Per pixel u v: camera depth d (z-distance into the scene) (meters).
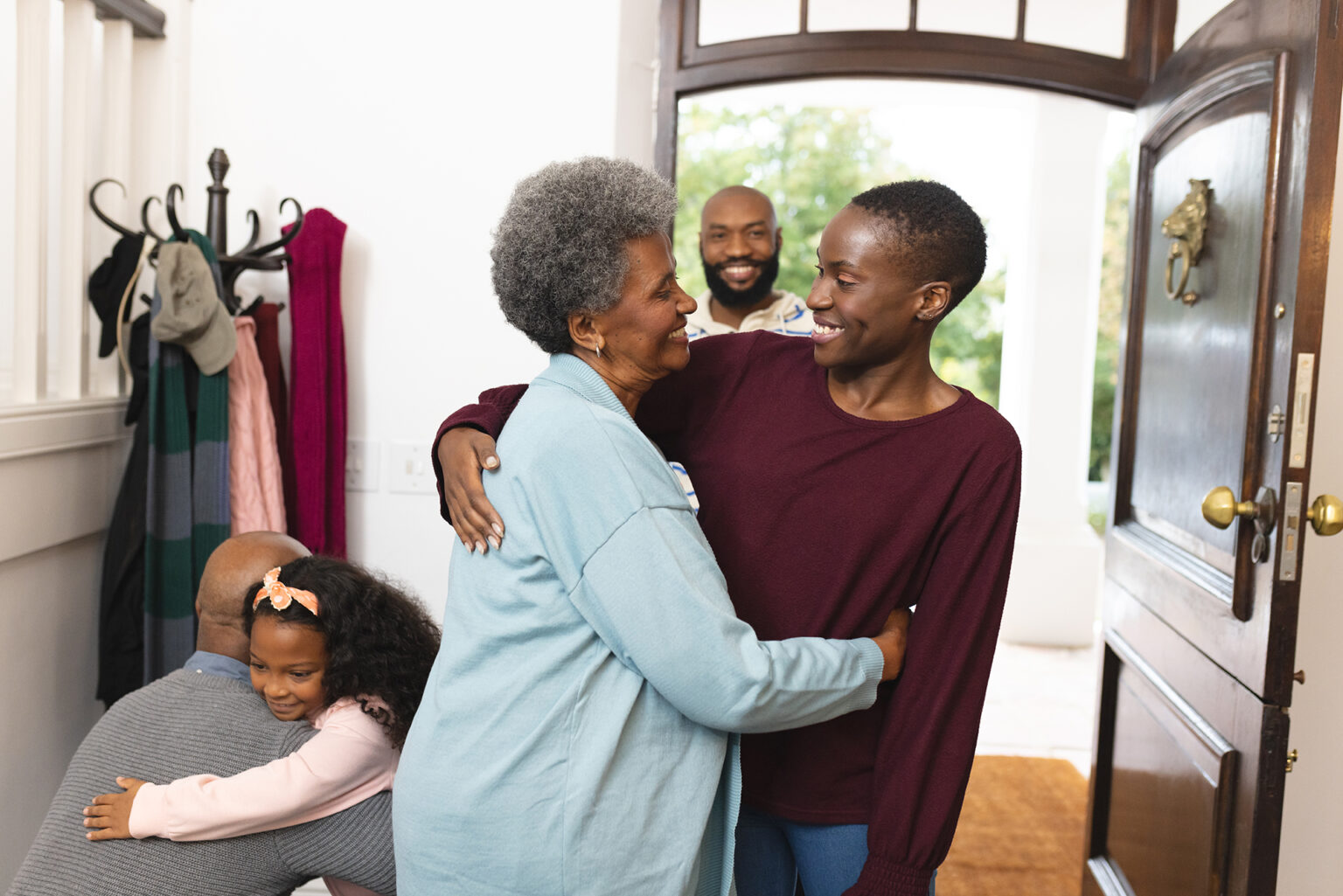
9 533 1.80
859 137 9.66
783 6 2.53
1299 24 1.55
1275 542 1.53
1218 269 1.82
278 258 2.20
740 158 9.74
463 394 2.36
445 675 1.04
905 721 1.13
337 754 1.33
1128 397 2.32
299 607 1.34
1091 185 4.60
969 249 1.09
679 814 0.99
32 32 1.87
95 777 1.34
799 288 9.79
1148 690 2.11
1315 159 1.50
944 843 1.12
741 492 1.17
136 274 2.00
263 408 2.16
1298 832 1.94
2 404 1.82
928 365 1.17
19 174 1.88
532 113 2.32
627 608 0.93
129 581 2.03
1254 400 1.62
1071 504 4.76
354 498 2.37
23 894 1.28
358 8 2.30
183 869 1.30
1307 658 1.92
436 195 2.32
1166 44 2.51
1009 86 2.59
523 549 0.98
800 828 1.23
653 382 1.09
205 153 2.33
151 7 2.21
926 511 1.12
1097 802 2.37
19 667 1.88
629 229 1.00
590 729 0.96
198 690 1.40
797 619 1.15
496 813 0.96
